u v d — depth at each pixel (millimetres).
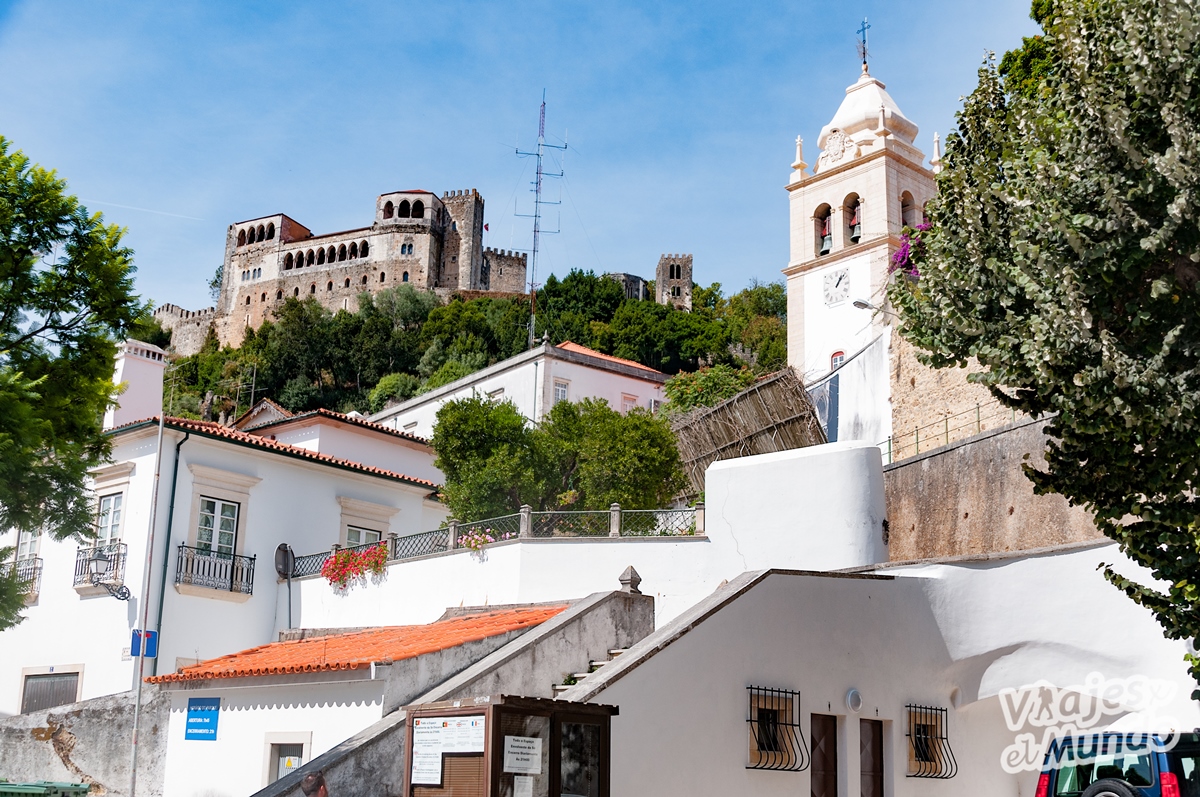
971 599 14195
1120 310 9367
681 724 11570
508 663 13086
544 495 25438
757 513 18328
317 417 27781
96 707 17703
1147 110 9375
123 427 23266
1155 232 8867
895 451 28031
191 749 16109
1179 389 8836
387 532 27172
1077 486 9734
